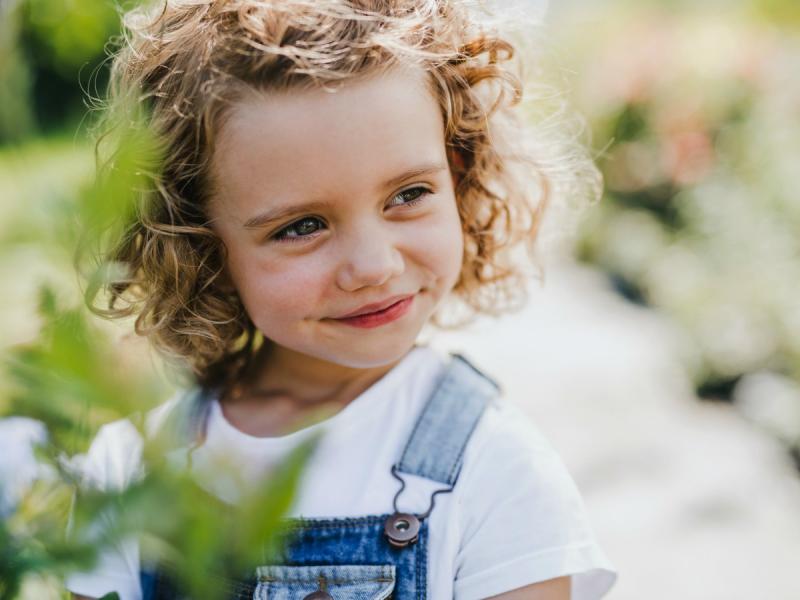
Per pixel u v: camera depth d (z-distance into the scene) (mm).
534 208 1424
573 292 5656
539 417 3777
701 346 4129
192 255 1037
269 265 951
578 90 7266
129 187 400
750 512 3049
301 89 883
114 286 1055
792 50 6734
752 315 4078
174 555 378
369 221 924
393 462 1069
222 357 1205
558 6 9867
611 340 4727
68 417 422
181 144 982
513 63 1331
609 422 3752
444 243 990
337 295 952
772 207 4629
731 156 5609
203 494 370
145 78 1040
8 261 384
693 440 3594
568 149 1563
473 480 1042
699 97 6090
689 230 5465
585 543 1023
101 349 382
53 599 578
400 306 995
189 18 1011
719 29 7719
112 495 365
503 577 993
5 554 404
